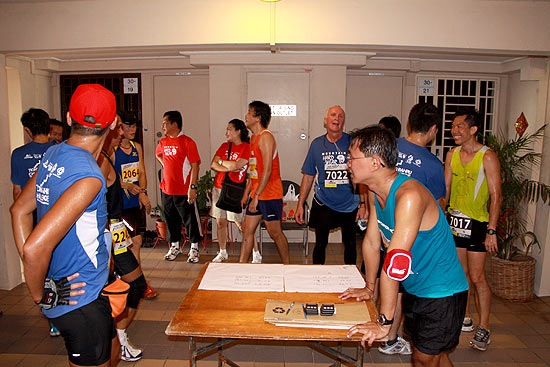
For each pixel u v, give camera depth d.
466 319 3.29
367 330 1.57
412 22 3.44
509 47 3.47
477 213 3.00
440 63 5.71
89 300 1.64
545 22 3.45
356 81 5.92
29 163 3.13
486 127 6.12
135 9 3.47
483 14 3.43
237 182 4.41
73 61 5.72
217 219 4.75
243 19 3.46
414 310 1.94
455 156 3.12
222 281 2.01
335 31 3.46
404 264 1.56
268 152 3.58
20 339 3.11
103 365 1.72
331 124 3.38
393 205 1.69
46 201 1.57
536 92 5.28
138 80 5.90
